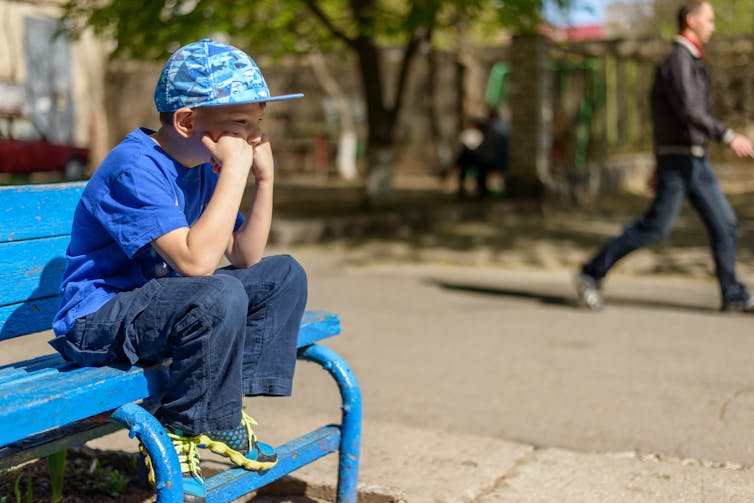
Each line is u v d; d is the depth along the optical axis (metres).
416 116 20.44
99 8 9.41
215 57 2.46
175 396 2.38
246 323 2.47
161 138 2.58
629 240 6.50
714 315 6.46
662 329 6.03
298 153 21.59
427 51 19.44
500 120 15.00
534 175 14.25
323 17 12.20
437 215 12.31
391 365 5.17
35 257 2.85
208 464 3.50
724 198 6.37
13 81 16.55
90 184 2.52
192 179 2.65
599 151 16.47
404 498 3.13
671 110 6.22
